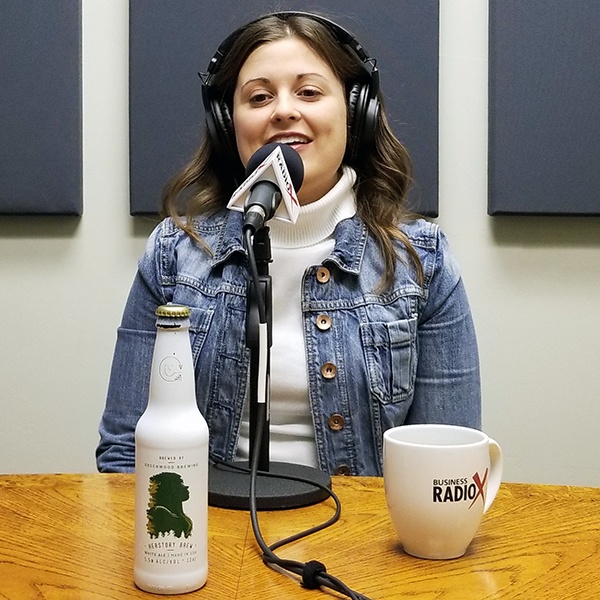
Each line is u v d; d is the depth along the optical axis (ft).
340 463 3.72
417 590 1.77
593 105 5.47
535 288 5.59
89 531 2.17
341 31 3.79
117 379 3.94
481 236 5.60
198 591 1.76
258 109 3.78
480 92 5.58
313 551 2.04
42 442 5.67
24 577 1.82
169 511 1.71
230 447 3.79
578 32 5.47
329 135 3.75
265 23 3.80
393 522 2.03
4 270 5.64
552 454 5.63
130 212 5.50
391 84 5.46
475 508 1.97
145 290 4.06
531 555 2.01
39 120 5.50
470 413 3.98
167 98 5.46
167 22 5.47
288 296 3.85
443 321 4.01
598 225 5.59
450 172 5.58
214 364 3.83
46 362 5.65
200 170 4.25
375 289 3.88
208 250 4.00
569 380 5.60
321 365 3.73
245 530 2.23
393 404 3.80
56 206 5.49
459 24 5.58
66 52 5.52
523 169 5.46
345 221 3.96
